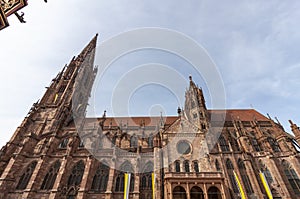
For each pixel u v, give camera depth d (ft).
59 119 166.81
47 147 141.59
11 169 125.29
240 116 195.93
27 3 35.53
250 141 156.46
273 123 170.60
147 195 122.52
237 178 122.52
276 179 127.44
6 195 116.37
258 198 115.44
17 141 147.84
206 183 112.68
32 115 171.42
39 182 123.24
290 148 145.89
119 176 132.67
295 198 118.21
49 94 203.00
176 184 112.27
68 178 128.88
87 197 118.42
